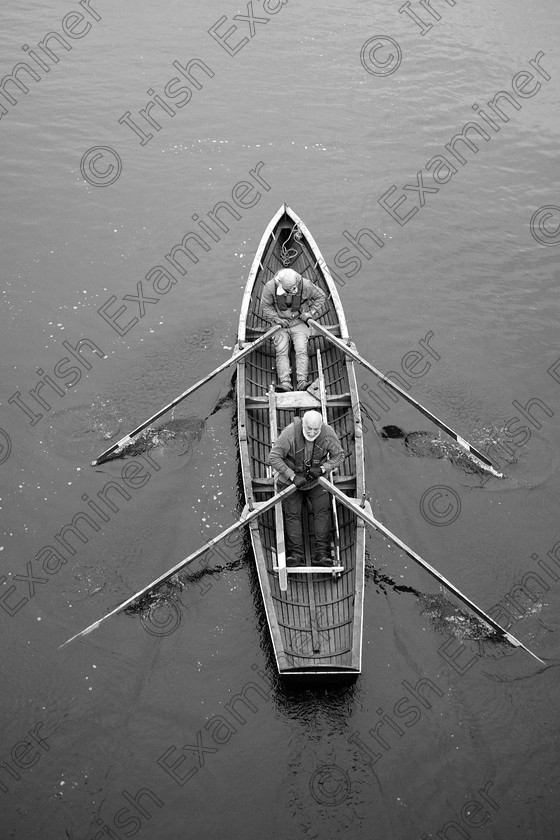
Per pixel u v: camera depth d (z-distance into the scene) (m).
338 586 9.31
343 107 17.19
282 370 11.37
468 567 10.08
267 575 9.18
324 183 15.69
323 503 9.59
